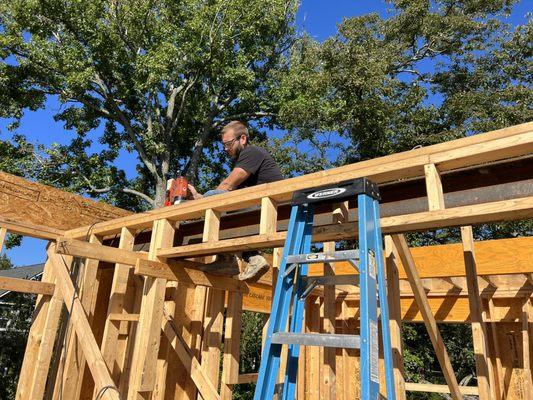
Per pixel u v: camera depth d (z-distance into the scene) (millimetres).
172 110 15969
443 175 2389
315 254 2018
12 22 13766
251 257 3191
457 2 14227
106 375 2711
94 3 13859
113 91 15812
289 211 3121
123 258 3258
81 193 15609
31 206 4164
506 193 2164
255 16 14992
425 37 14125
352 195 2047
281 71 16453
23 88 14430
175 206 3150
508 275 4742
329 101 12570
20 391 3705
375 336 1765
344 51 12195
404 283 5125
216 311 4129
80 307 3240
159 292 3092
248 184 3268
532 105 11688
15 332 11875
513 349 5008
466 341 12953
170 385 4078
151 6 14172
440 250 4801
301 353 5211
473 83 13953
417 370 12203
